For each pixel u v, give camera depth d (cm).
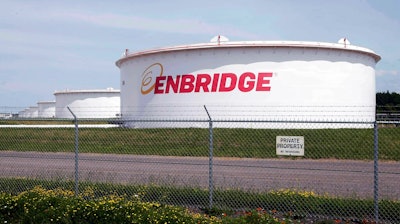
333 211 936
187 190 1073
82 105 5803
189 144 2328
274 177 1416
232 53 3083
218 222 791
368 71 3425
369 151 2025
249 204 989
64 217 843
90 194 1080
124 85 3734
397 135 2302
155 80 3328
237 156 2031
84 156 2058
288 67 3073
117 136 2564
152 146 2303
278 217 913
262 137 2411
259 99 3053
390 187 1245
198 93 3141
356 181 1346
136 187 1112
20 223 859
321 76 3128
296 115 2900
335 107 3159
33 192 978
